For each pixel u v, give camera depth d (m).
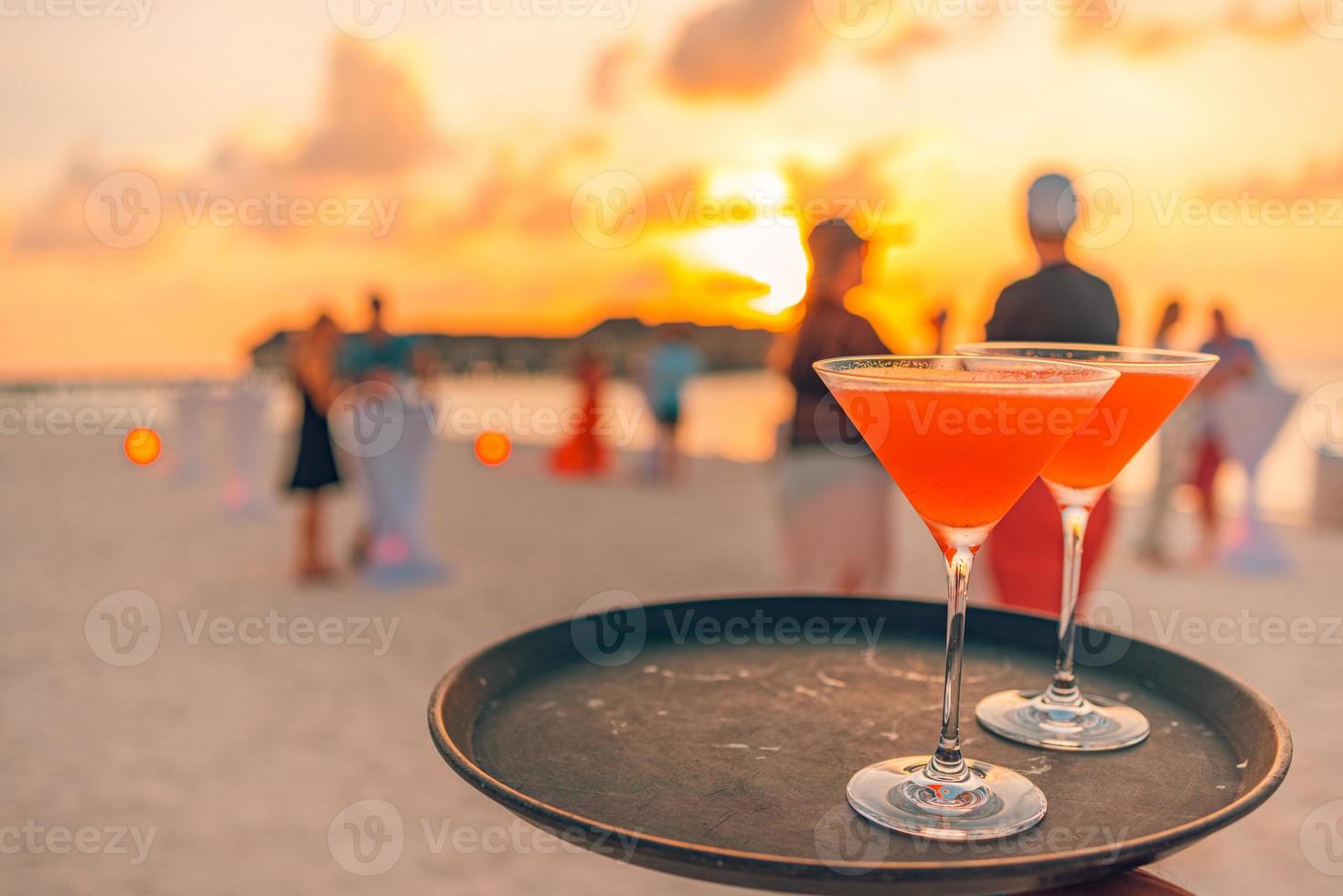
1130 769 1.20
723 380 39.06
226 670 5.27
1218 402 7.32
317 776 4.00
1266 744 1.20
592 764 1.20
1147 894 1.05
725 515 9.98
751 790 1.13
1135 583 6.94
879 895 0.88
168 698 4.87
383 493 7.12
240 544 8.54
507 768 1.19
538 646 1.54
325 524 9.42
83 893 3.07
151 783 3.93
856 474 3.75
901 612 1.74
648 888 3.21
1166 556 7.65
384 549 7.19
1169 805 1.10
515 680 1.47
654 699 1.42
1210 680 1.42
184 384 12.28
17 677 5.18
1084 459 1.37
